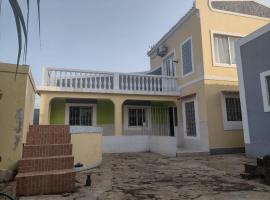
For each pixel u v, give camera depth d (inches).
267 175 212.2
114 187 207.2
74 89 469.1
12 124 230.5
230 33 492.4
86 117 550.6
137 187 207.0
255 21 524.4
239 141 459.2
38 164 208.5
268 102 346.0
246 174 235.8
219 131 447.8
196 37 487.2
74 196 180.1
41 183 186.5
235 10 513.3
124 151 506.6
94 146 322.0
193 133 493.0
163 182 225.9
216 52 480.1
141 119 581.6
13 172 221.9
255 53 371.9
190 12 497.0
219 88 464.8
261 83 357.4
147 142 534.0
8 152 225.1
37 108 487.8
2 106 230.8
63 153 239.8
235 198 171.8
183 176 253.0
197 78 478.3
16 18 36.0
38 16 37.5
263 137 352.2
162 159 393.7
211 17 485.7
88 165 302.5
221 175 254.8
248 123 381.7
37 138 255.1
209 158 390.6
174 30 573.6
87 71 482.9
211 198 172.6
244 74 392.8
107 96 497.4
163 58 637.9
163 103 602.2
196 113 478.0
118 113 501.4
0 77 234.1
